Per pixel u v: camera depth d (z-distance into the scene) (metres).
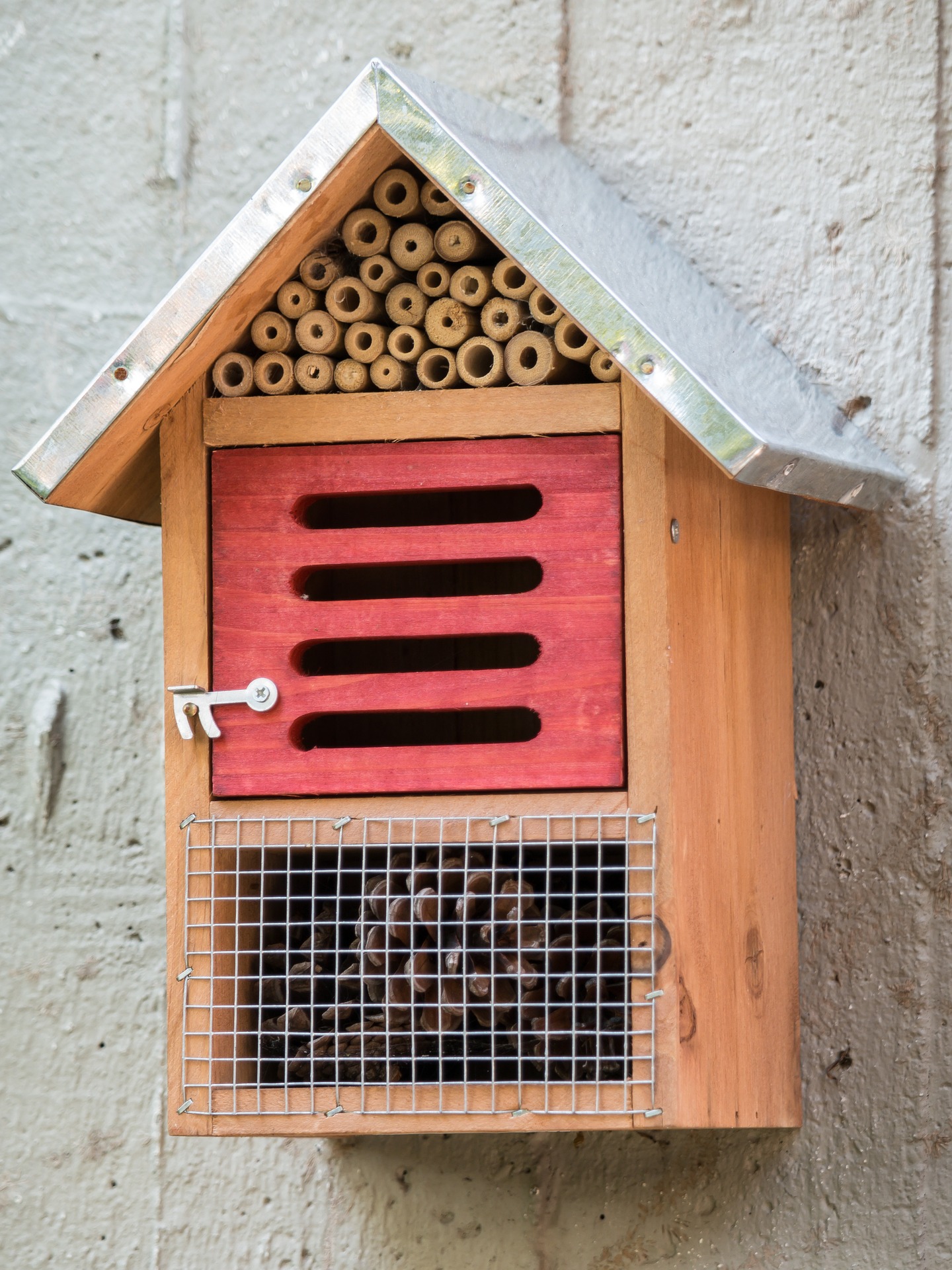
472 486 0.72
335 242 0.73
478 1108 0.70
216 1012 0.72
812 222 0.83
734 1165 0.80
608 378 0.72
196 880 0.73
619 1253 0.81
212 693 0.73
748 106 0.84
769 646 0.79
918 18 0.83
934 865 0.79
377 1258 0.83
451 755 0.72
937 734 0.80
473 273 0.72
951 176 0.82
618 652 0.71
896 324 0.82
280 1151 0.84
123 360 0.71
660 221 0.84
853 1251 0.79
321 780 0.72
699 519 0.73
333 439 0.73
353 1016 0.74
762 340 0.82
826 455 0.73
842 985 0.80
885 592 0.81
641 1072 0.70
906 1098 0.79
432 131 0.70
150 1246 0.84
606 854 0.77
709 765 0.73
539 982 0.73
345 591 0.80
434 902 0.72
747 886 0.76
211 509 0.73
